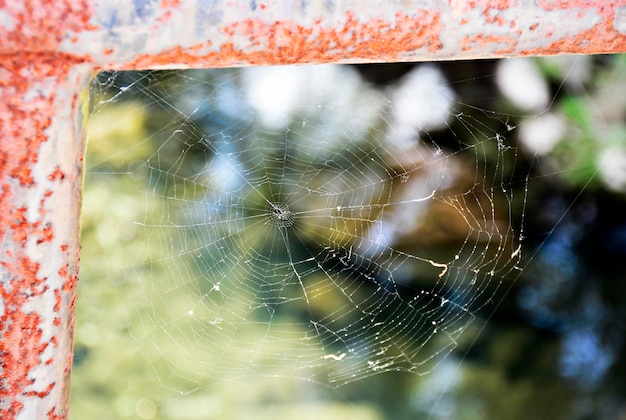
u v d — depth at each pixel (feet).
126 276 9.57
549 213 9.35
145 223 9.71
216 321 9.13
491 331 9.71
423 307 8.61
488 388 9.25
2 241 1.69
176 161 9.66
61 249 1.75
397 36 1.80
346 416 8.92
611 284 9.89
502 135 8.66
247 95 9.29
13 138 1.67
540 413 9.07
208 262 9.32
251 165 9.06
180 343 9.14
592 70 8.27
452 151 8.84
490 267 9.01
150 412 8.90
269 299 9.21
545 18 1.85
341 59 1.84
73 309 1.81
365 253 9.29
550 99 8.59
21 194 1.69
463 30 1.83
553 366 9.53
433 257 9.33
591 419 9.02
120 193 9.82
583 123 8.26
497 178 8.83
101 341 9.35
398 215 9.08
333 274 9.23
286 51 1.77
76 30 1.67
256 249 9.25
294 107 9.17
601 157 8.39
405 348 9.09
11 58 1.66
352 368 8.80
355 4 1.76
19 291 1.71
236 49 1.75
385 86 9.33
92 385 9.18
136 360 9.19
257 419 8.86
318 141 8.98
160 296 9.35
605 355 9.60
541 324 9.85
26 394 1.74
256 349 8.96
